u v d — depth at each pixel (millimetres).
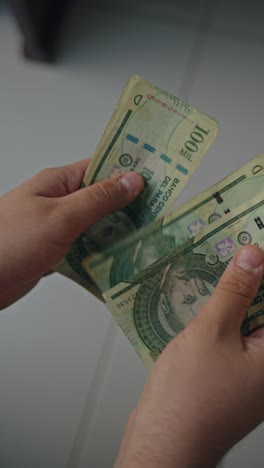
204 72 1213
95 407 1046
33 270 736
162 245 743
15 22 1196
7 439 1051
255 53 1211
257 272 591
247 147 1141
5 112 1253
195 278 696
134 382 1047
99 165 732
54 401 1060
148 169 729
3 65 1289
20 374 1077
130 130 716
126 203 729
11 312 1104
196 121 699
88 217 710
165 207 740
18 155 1220
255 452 969
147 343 709
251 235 672
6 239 706
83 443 1033
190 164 714
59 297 1102
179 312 702
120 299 707
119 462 592
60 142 1216
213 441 575
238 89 1189
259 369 576
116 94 1236
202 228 722
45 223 699
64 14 1306
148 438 570
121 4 1298
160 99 702
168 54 1242
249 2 1249
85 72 1261
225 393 569
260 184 690
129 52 1260
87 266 775
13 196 735
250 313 669
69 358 1074
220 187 705
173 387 575
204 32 1246
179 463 563
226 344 579
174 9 1274
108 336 1075
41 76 1271
